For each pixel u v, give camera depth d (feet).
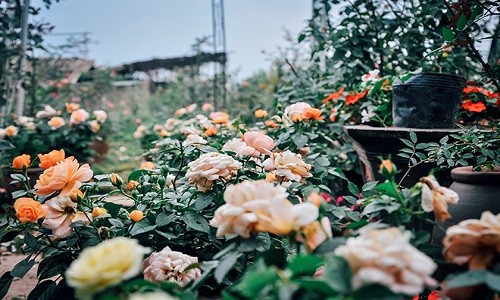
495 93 9.22
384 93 9.70
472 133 6.67
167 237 5.07
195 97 27.76
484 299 2.98
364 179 9.90
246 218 3.29
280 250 3.94
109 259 2.60
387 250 2.47
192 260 4.70
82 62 33.19
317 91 11.82
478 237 2.91
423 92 7.89
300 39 11.90
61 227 4.87
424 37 10.96
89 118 16.25
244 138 5.81
